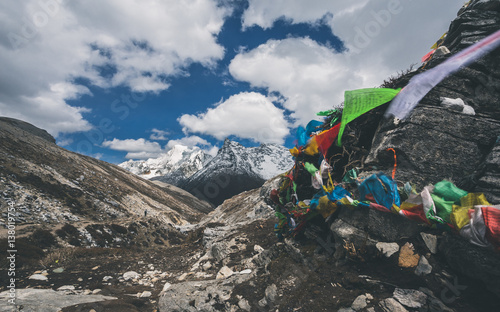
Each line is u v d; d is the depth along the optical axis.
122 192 59.28
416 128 5.11
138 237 22.77
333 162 6.67
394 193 4.56
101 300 5.59
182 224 47.22
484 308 3.43
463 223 3.62
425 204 4.12
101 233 19.66
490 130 4.80
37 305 4.85
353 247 4.81
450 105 5.15
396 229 4.70
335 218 5.89
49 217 23.89
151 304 5.91
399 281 4.16
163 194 108.75
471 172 4.64
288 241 6.61
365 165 5.82
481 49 4.75
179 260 11.24
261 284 5.47
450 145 4.92
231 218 24.31
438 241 4.33
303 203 6.55
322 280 4.85
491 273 3.37
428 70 5.24
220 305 5.14
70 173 48.06
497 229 3.21
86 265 9.89
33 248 10.93
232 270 7.50
